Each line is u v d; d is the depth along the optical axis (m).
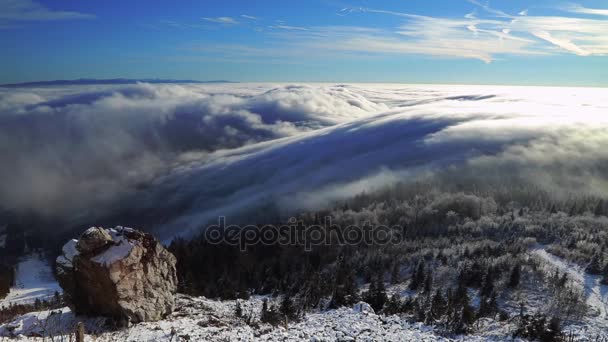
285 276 48.53
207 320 25.03
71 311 24.02
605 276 41.50
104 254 22.92
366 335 23.83
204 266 53.28
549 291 38.25
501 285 39.69
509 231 64.31
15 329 21.95
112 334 20.94
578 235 56.78
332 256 60.75
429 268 47.91
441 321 30.30
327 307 35.03
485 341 26.53
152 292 24.61
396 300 37.12
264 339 21.19
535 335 28.06
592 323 32.16
